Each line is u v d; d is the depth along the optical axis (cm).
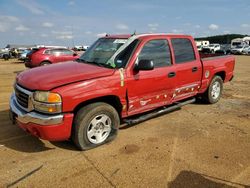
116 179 352
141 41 494
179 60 571
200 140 478
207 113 637
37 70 465
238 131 525
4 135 486
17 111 416
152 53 509
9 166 379
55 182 343
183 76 575
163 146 450
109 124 449
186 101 629
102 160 400
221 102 746
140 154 421
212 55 793
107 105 438
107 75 435
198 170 377
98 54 514
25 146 443
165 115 616
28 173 362
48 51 1602
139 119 507
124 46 490
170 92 552
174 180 352
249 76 1330
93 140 434
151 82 500
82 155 415
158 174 365
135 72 471
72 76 416
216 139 483
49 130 386
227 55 762
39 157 407
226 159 409
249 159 411
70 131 405
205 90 679
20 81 437
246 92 895
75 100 396
